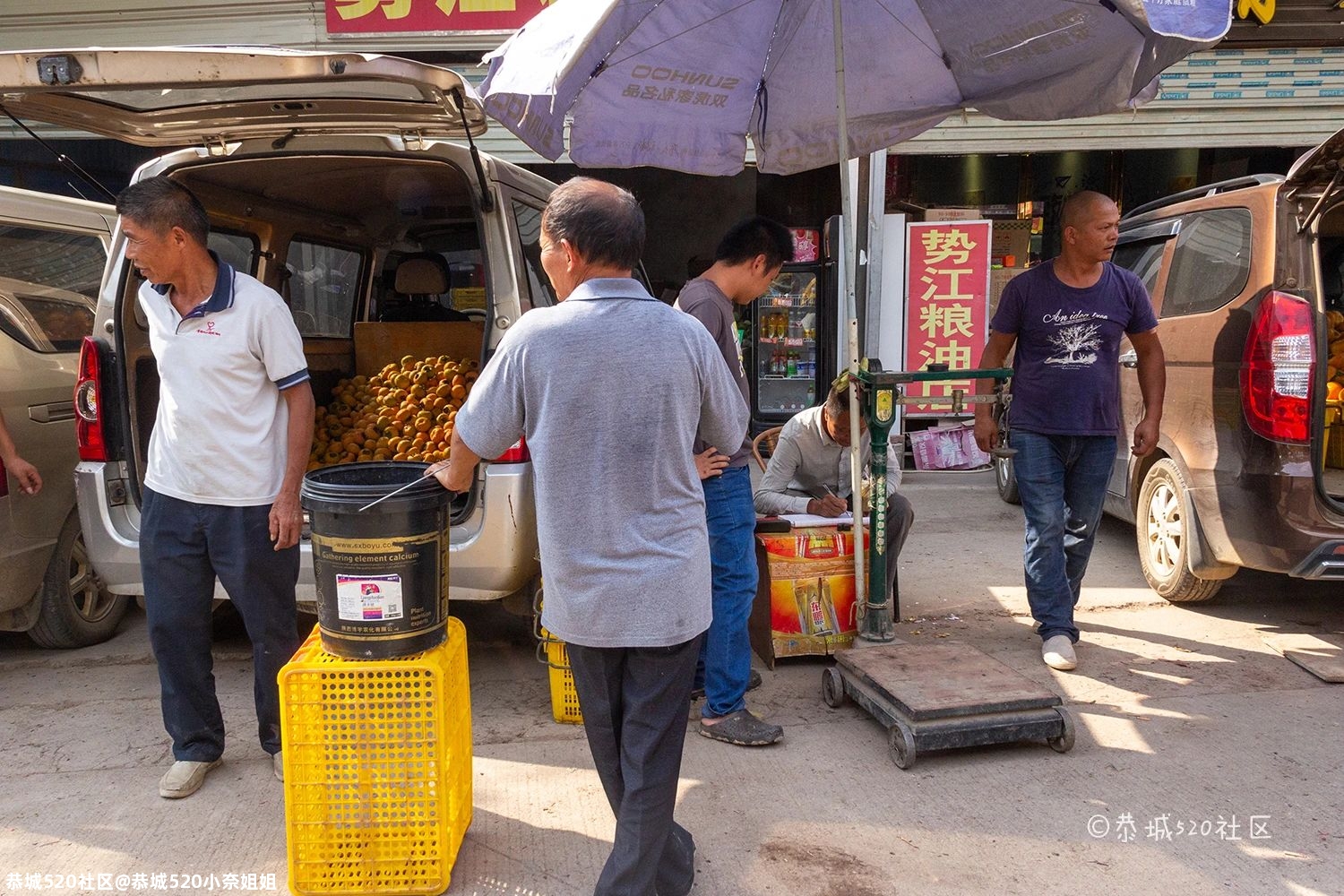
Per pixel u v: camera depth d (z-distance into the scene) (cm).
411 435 369
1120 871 234
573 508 189
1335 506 345
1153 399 371
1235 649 380
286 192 398
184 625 271
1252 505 362
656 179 961
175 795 273
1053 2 333
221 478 261
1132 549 532
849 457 390
